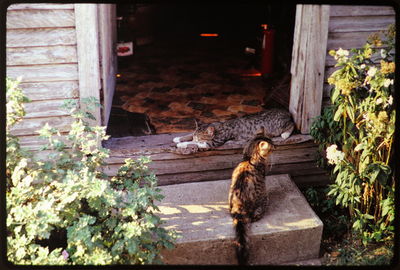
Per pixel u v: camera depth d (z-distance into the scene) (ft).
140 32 29.32
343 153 12.92
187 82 22.49
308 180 16.60
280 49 22.52
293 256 13.55
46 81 13.99
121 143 15.60
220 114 19.25
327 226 14.76
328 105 15.87
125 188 13.14
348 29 15.01
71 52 13.83
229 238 12.82
